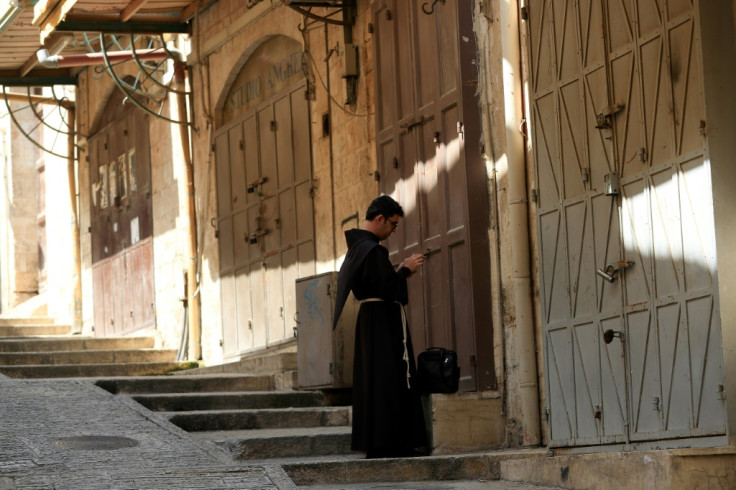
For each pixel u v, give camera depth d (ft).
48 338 67.00
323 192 53.11
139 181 69.97
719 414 30.81
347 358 44.60
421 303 44.62
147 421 39.17
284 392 46.11
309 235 54.08
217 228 62.03
